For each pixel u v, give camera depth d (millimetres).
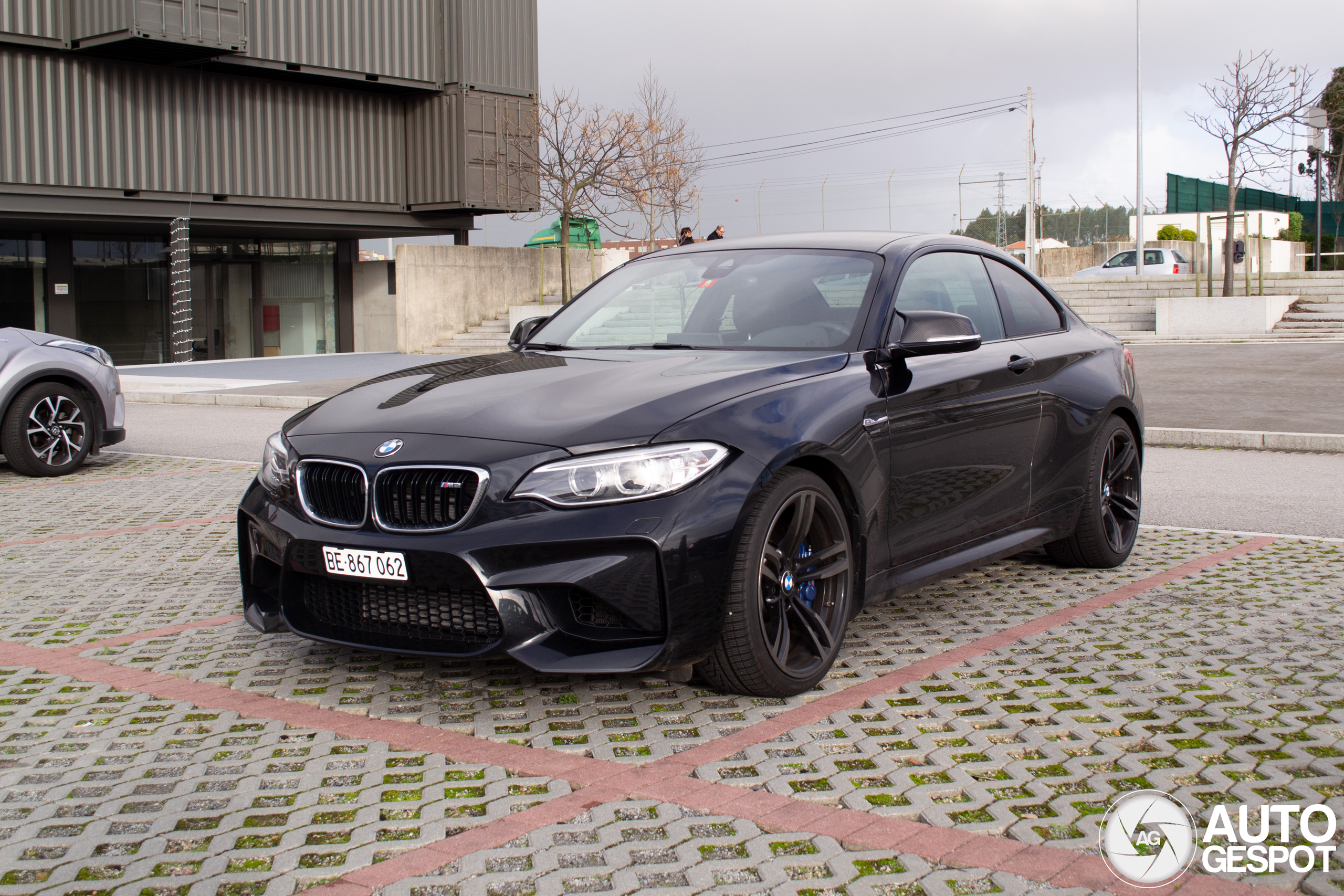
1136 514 5105
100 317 23406
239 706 3354
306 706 3348
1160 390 11969
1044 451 4422
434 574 3025
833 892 2211
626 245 32031
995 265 4672
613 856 2371
